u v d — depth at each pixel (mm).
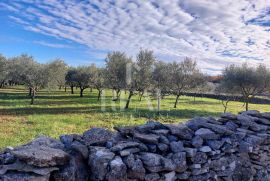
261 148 6305
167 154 4660
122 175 3854
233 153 5809
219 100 53250
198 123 5625
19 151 3400
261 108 39312
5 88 65312
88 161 3945
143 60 33688
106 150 4070
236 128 6211
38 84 37094
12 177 3137
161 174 4414
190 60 38469
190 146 5070
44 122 20328
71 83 58031
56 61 46938
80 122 20906
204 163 5137
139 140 4609
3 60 46281
